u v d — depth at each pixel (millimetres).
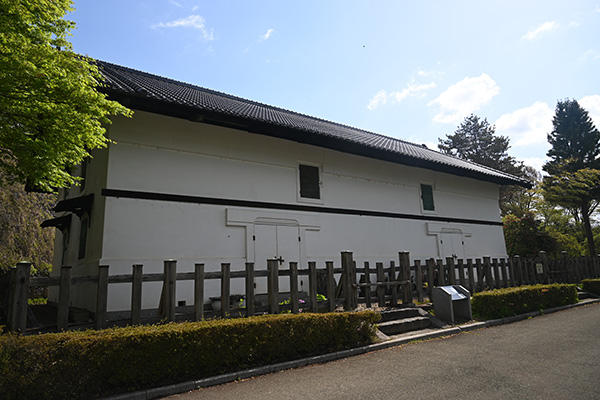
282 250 10250
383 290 8164
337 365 5328
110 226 7926
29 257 15773
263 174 10391
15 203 15734
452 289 8391
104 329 4875
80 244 9906
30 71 4809
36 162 5625
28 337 4023
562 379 4305
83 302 8742
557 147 29953
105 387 4172
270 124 9180
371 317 6438
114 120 8414
